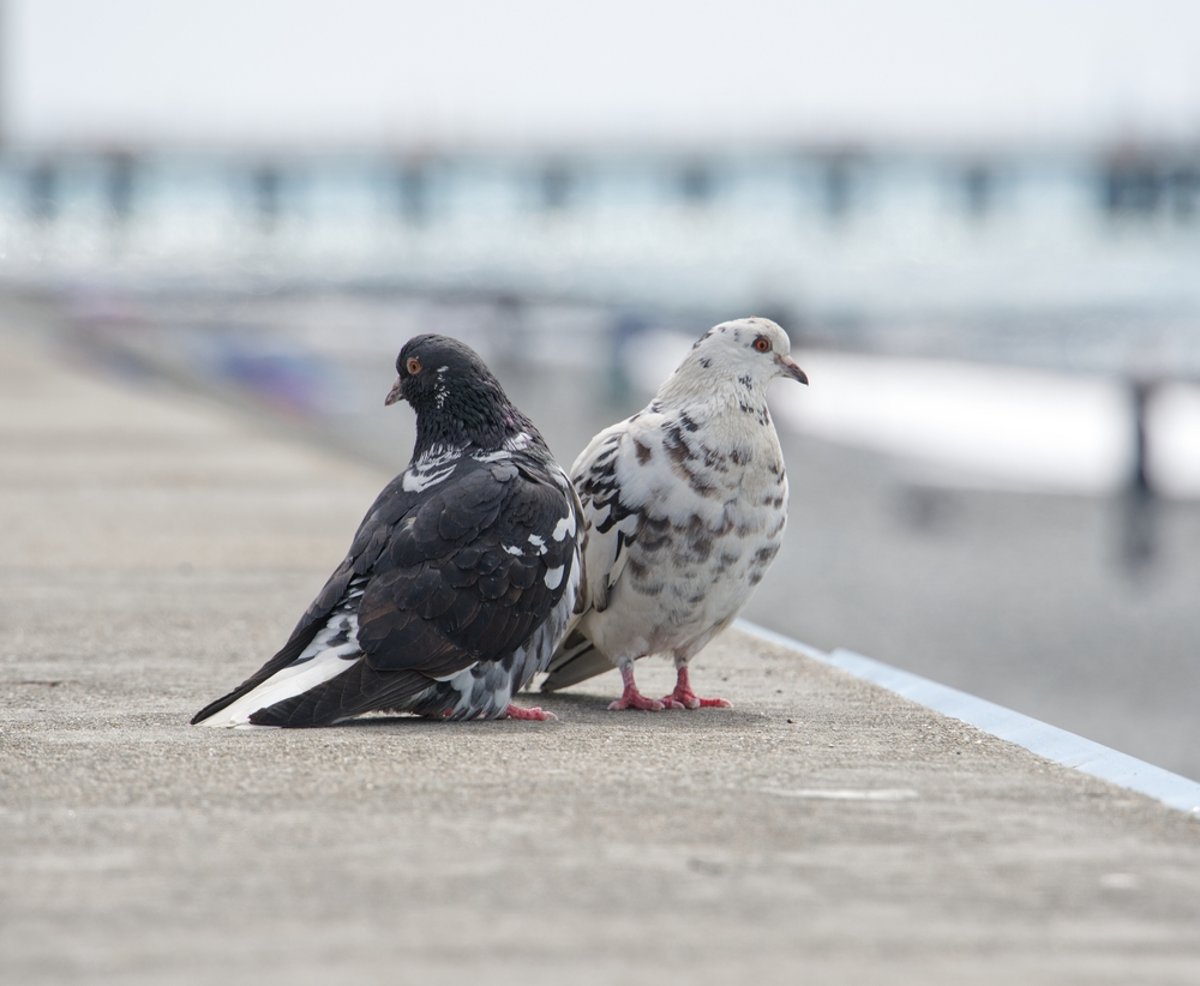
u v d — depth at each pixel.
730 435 10.16
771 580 31.44
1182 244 179.62
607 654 10.70
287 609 14.27
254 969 5.39
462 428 9.95
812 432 53.03
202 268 168.88
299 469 26.34
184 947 5.59
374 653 9.23
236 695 9.45
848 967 5.51
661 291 140.12
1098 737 20.59
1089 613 28.19
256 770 8.12
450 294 143.62
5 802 7.47
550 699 10.97
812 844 6.95
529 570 9.52
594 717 10.08
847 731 9.58
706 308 124.56
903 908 6.12
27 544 18.20
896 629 26.98
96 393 42.31
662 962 5.52
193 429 32.88
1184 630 27.03
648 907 6.07
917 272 152.12
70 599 14.66
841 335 97.44
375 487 24.23
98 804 7.44
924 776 8.26
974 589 30.23
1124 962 5.60
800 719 10.04
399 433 46.12
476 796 7.65
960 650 25.50
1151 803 7.71
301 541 18.70
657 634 10.45
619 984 5.32
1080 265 156.38
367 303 150.50
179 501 22.27
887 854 6.81
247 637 12.91
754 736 9.38
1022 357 72.38
